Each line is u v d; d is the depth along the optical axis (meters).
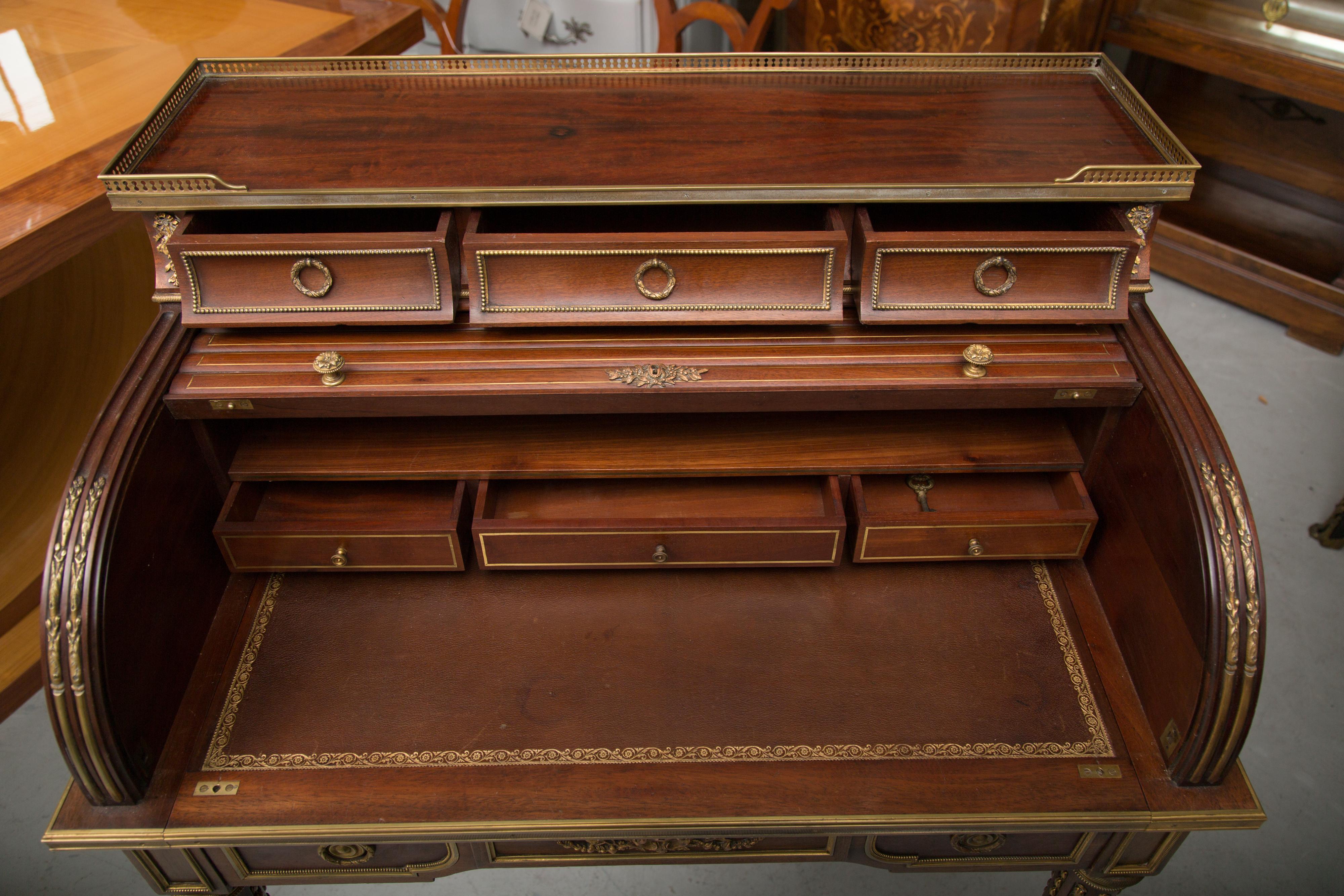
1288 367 2.48
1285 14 2.19
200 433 1.23
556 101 1.36
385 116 1.32
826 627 1.27
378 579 1.33
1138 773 1.11
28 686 1.69
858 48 2.34
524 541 1.26
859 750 1.14
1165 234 2.68
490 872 1.67
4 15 1.98
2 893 1.60
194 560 1.23
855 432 1.36
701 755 1.13
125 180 1.10
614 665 1.22
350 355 1.20
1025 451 1.33
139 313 2.25
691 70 1.43
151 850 1.09
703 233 1.12
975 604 1.30
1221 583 1.01
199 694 1.19
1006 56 1.42
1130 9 2.42
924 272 1.16
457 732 1.15
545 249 1.12
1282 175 2.62
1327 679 1.88
